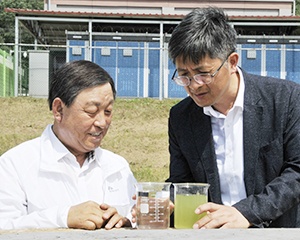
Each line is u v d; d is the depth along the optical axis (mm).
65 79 3104
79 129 3119
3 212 3129
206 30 2875
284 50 19000
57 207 2924
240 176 3234
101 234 2299
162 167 12156
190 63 2889
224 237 2211
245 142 3201
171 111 3465
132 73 20266
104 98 3094
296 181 3016
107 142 13836
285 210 2988
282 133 3168
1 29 39875
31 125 15305
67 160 3285
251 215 2842
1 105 16484
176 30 2932
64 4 25188
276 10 25453
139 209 2650
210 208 2760
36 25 22344
